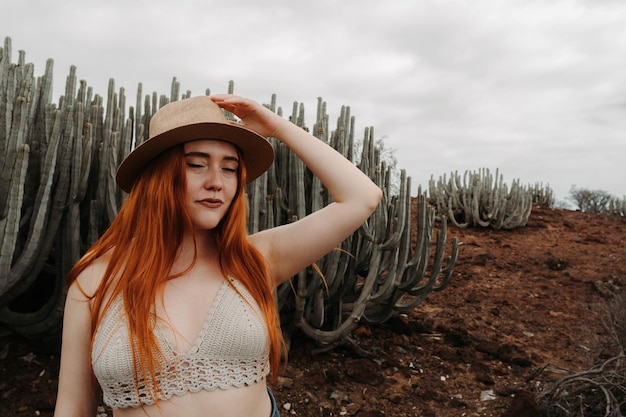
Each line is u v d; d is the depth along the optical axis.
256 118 1.69
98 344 1.29
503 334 4.95
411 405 3.53
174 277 1.37
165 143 1.43
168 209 1.40
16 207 2.61
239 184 1.51
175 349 1.29
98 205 3.16
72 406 1.36
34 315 3.15
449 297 5.93
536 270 7.16
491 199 9.80
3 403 2.91
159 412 1.27
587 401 3.27
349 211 1.60
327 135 3.85
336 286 3.79
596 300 5.88
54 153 2.81
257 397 1.40
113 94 3.31
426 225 4.25
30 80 3.30
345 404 3.45
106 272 1.36
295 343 4.11
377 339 4.49
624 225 10.33
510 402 3.61
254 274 1.47
